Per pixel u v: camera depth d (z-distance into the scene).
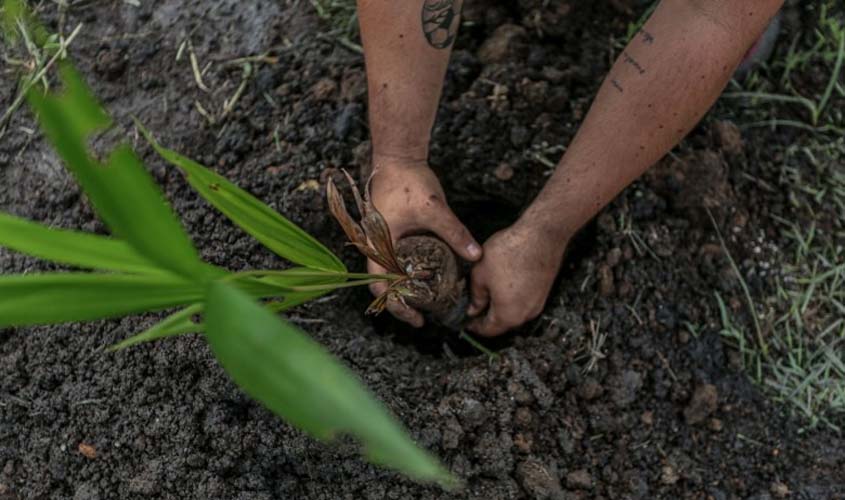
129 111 1.15
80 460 0.98
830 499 1.02
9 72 1.19
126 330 1.00
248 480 0.94
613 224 1.06
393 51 0.92
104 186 0.52
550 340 1.02
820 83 1.21
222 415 0.95
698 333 1.06
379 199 0.97
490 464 0.95
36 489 0.99
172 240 0.55
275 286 0.67
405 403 0.96
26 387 1.02
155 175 1.08
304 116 1.10
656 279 1.06
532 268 0.95
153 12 1.21
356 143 1.09
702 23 0.83
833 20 1.21
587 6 1.19
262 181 1.07
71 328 1.01
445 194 1.08
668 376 1.03
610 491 0.99
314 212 1.06
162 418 0.96
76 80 0.51
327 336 1.00
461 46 1.15
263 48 1.16
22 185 1.12
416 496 0.93
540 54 1.14
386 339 1.04
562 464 0.98
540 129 1.09
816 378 1.07
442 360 1.03
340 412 0.49
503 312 0.97
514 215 1.10
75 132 0.51
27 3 1.21
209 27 1.19
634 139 0.88
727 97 1.17
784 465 1.04
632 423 1.02
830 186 1.16
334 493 0.93
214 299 0.53
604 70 1.15
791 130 1.18
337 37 1.16
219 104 1.13
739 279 1.09
